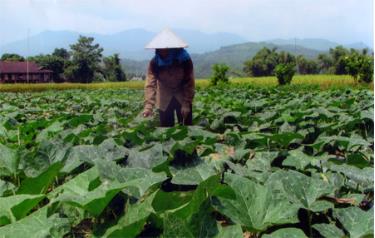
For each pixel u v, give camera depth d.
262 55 90.50
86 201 2.19
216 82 38.34
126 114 10.84
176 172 3.09
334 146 4.63
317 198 2.44
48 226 2.13
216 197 2.25
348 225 2.21
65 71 97.75
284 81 36.34
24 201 2.38
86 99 16.55
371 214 2.22
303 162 3.45
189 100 7.48
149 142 4.89
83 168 3.54
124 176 2.69
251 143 4.70
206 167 3.11
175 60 7.30
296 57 91.81
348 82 35.34
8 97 22.38
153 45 7.17
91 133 5.41
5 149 3.57
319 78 45.16
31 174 3.35
